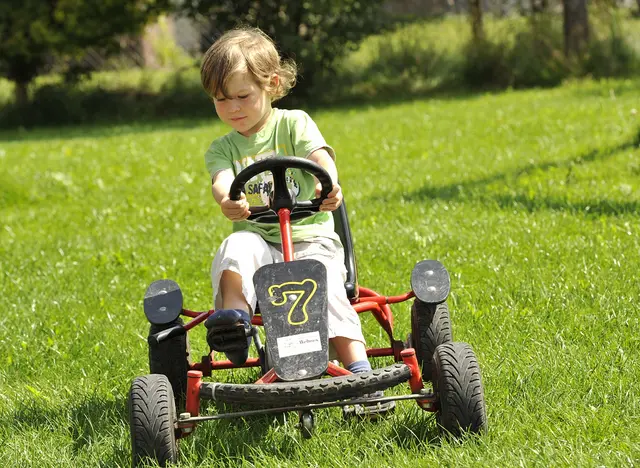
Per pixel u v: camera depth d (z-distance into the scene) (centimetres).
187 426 285
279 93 351
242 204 312
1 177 910
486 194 682
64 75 2020
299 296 298
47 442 318
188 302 486
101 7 1861
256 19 1805
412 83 1905
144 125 1786
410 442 292
